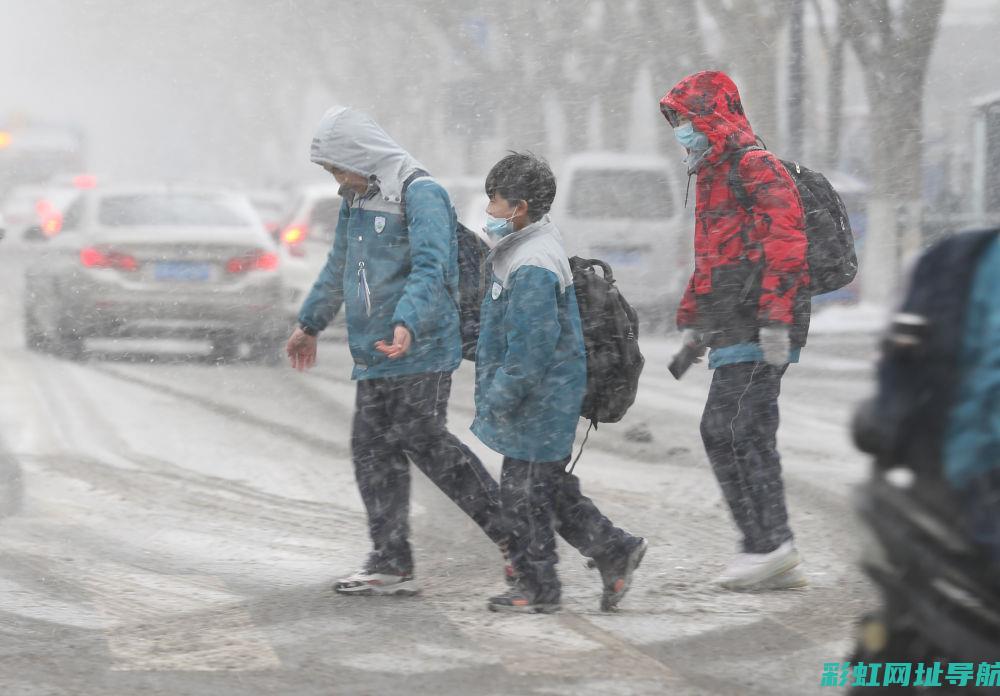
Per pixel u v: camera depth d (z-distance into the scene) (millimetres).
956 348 9852
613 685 14930
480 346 17641
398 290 18203
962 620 9500
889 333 10117
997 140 67125
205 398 39594
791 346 18594
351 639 16703
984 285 9906
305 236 54125
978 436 9641
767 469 19031
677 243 66438
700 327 19188
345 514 24484
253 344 48688
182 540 22250
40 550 21281
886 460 10070
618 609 18094
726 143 18578
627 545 17922
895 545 9797
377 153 18109
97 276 47406
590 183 66562
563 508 17875
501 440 17516
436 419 18328
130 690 14727
